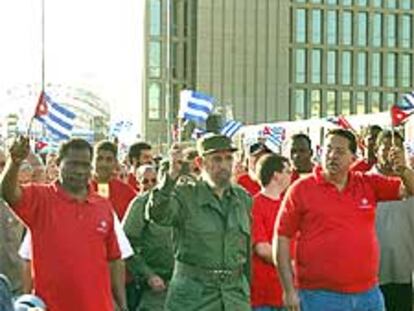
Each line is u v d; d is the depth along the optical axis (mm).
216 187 8398
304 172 11062
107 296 7695
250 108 118562
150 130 115062
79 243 7566
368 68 123750
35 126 24031
